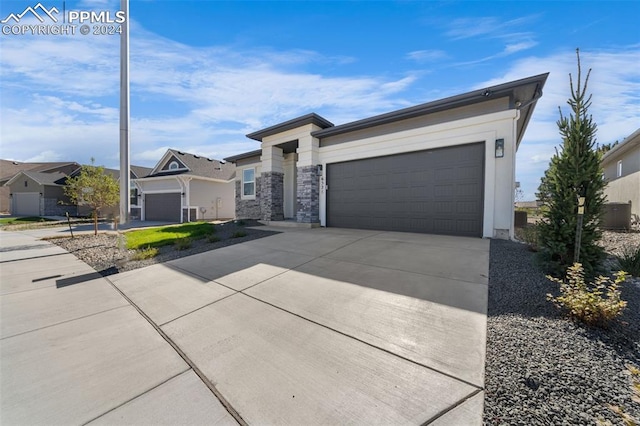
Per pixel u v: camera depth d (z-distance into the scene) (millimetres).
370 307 3246
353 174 9758
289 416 1751
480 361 2166
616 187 12414
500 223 6812
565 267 3762
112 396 2014
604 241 7266
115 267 5777
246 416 1774
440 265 4582
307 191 10578
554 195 4074
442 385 1937
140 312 3574
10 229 14297
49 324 3262
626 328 2553
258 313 3311
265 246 6867
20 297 4188
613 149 11547
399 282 3932
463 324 2742
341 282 4090
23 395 2041
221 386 2080
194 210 18688
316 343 2594
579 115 3896
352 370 2172
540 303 3090
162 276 5039
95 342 2826
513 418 1617
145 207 20859
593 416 1601
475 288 3588
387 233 8195
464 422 1616
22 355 2600
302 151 10758
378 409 1761
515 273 4059
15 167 34531
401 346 2447
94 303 3920
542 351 2246
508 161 6730
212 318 3271
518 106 6680
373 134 9281
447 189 7715
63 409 1891
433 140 7844
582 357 2150
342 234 8164
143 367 2373
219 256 6160
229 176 21781
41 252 7812
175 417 1791
